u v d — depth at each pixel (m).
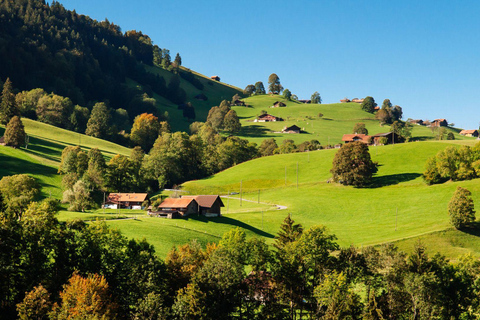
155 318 58.34
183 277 68.88
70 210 126.06
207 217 125.62
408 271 74.75
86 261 65.94
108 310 54.72
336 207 144.88
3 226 61.28
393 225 123.69
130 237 93.31
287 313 69.81
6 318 55.88
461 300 73.81
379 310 65.75
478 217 117.50
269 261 76.62
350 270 76.62
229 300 65.88
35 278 61.72
